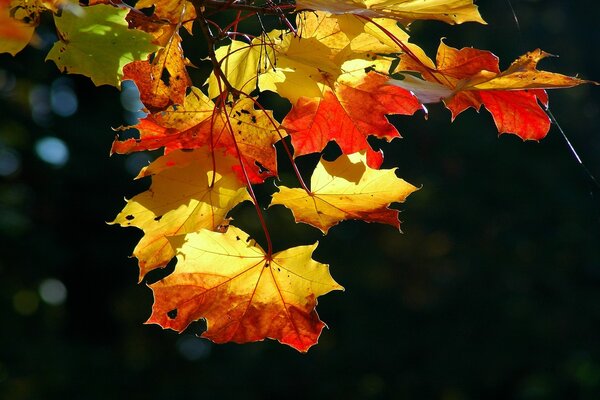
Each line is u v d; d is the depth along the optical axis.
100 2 1.59
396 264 11.86
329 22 1.75
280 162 10.09
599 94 12.91
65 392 10.38
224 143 1.78
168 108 1.74
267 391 10.95
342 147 1.81
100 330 12.54
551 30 12.75
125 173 11.45
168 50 1.70
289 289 1.71
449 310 11.73
